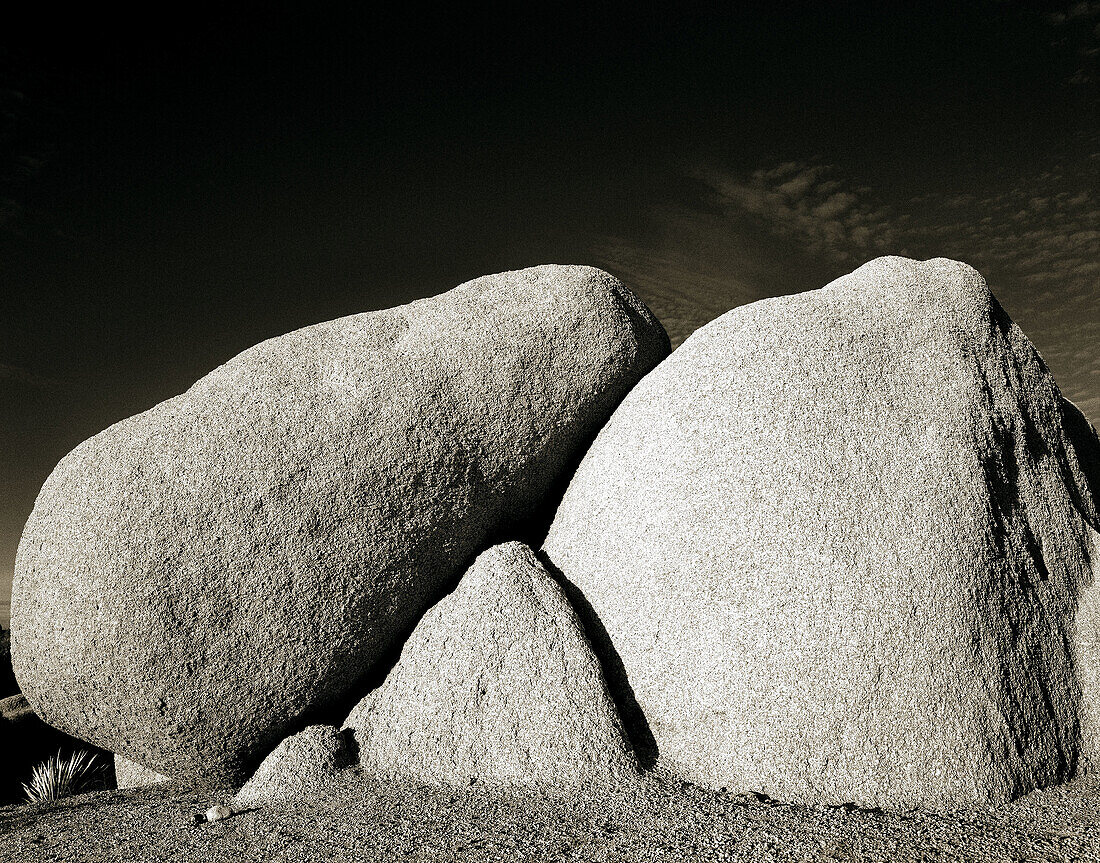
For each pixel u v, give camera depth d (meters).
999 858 3.33
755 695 4.19
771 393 4.70
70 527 4.52
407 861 3.43
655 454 4.88
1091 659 4.61
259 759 4.86
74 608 4.42
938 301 5.29
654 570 4.64
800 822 3.66
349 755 4.58
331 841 3.68
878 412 4.69
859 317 5.06
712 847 3.43
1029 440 5.20
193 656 4.46
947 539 4.40
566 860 3.35
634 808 3.85
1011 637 4.37
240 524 4.55
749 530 4.45
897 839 3.49
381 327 5.38
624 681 4.58
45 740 7.96
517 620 4.55
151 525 4.46
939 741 4.01
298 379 5.04
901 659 4.12
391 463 4.86
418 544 4.95
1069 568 4.89
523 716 4.32
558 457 5.45
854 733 4.03
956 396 4.88
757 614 4.30
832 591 4.25
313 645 4.66
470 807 3.95
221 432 4.75
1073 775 4.26
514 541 5.09
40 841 4.05
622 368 5.58
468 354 5.24
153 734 4.61
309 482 4.70
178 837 3.90
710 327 5.21
